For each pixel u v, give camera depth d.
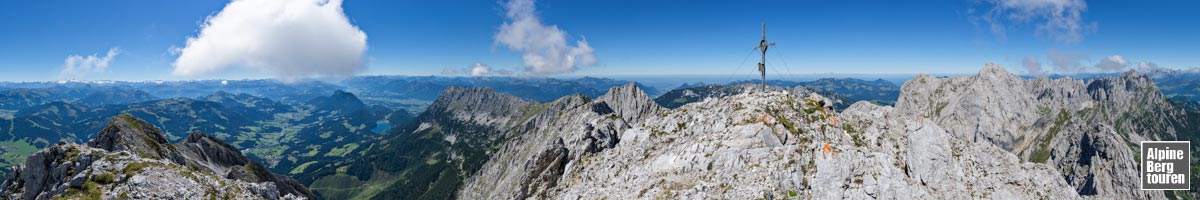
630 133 99.88
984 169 78.62
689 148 83.62
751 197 68.62
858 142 82.12
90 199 80.31
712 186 72.38
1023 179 78.88
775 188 70.88
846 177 72.88
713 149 80.50
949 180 76.06
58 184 92.88
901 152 81.00
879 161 75.75
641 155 90.00
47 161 100.19
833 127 84.62
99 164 91.00
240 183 94.06
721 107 93.94
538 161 106.06
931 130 81.62
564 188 94.94
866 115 89.94
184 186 85.12
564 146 108.81
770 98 92.06
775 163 74.38
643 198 73.50
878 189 71.81
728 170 75.31
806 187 71.88
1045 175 79.56
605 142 106.50
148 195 80.50
